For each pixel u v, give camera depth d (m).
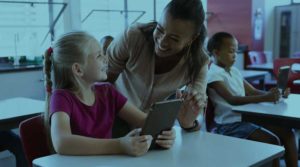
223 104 2.45
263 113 2.11
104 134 1.46
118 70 1.64
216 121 2.48
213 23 6.89
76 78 1.41
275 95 2.36
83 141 1.26
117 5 4.36
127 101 1.57
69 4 3.90
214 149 1.33
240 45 6.12
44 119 1.44
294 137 2.40
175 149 1.34
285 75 2.54
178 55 1.51
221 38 2.54
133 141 1.25
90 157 1.24
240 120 2.37
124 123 1.57
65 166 1.16
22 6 3.57
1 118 2.10
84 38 1.42
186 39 1.39
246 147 1.35
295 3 7.09
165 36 1.36
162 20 1.36
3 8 3.45
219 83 2.45
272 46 7.08
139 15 4.62
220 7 6.77
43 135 1.45
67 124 1.31
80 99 1.42
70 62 1.40
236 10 6.61
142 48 1.53
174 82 1.59
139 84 1.61
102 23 4.26
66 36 1.43
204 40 1.51
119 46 1.56
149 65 1.54
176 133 1.52
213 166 1.16
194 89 1.52
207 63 1.57
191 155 1.27
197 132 1.56
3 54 3.53
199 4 1.38
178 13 1.32
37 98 3.45
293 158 2.38
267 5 6.84
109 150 1.27
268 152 1.29
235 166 1.16
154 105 1.25
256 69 5.07
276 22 7.02
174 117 1.37
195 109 1.52
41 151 1.44
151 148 1.32
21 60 3.61
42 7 3.71
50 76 1.46
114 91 1.56
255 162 1.20
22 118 2.17
